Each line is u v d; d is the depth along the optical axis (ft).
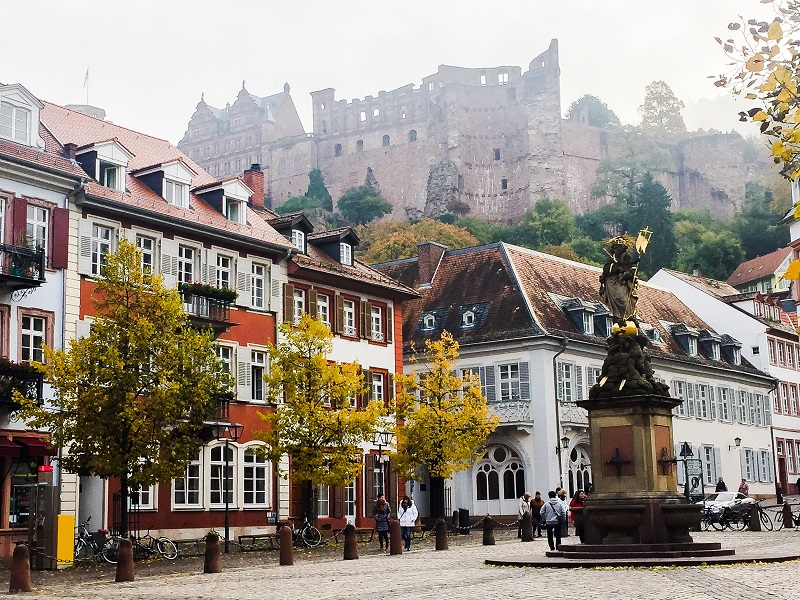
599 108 615.16
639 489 76.38
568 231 440.45
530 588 61.26
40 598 65.00
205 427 108.78
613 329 80.23
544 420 172.86
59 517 91.76
